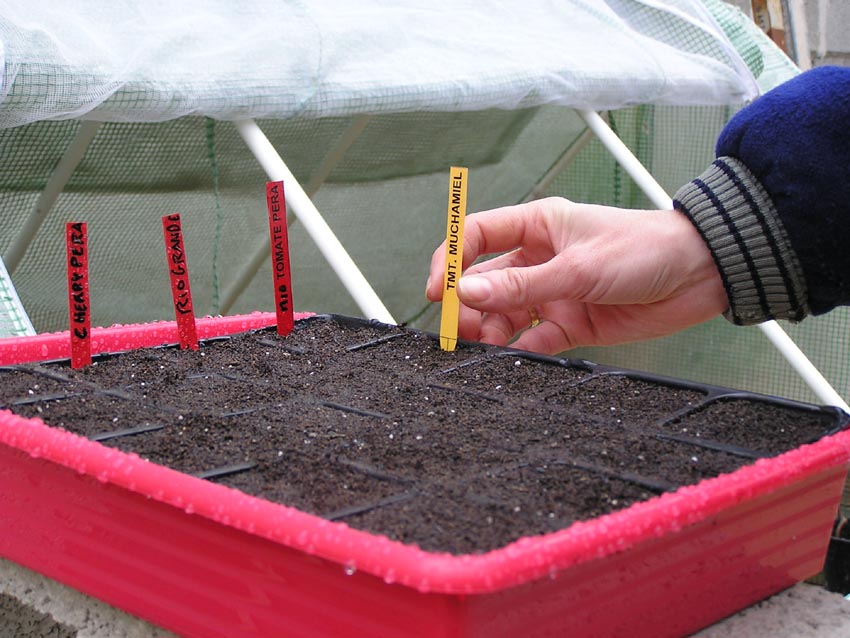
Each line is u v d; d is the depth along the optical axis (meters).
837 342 2.21
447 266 0.95
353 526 0.52
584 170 2.38
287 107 1.25
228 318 1.05
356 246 2.13
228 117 1.22
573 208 0.94
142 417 0.74
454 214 0.93
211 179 1.61
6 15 1.05
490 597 0.46
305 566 0.50
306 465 0.64
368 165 1.91
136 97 1.12
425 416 0.76
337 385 0.85
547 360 0.92
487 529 0.52
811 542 0.68
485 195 2.30
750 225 0.82
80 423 0.72
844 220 0.78
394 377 0.88
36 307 1.63
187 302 0.96
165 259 1.72
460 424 0.74
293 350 0.97
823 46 2.79
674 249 0.86
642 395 0.82
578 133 2.23
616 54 1.79
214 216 1.71
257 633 0.54
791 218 0.80
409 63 1.44
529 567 0.45
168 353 0.95
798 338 2.26
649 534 0.50
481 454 0.66
